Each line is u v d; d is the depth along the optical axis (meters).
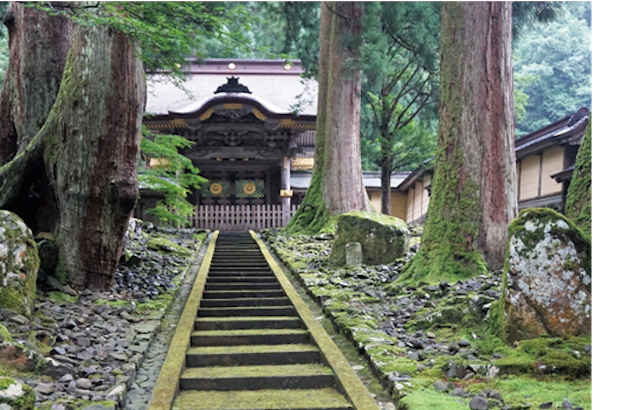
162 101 25.38
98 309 6.64
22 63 8.52
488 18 8.45
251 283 9.46
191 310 7.28
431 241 8.14
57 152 7.36
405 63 20.39
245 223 21.03
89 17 6.15
